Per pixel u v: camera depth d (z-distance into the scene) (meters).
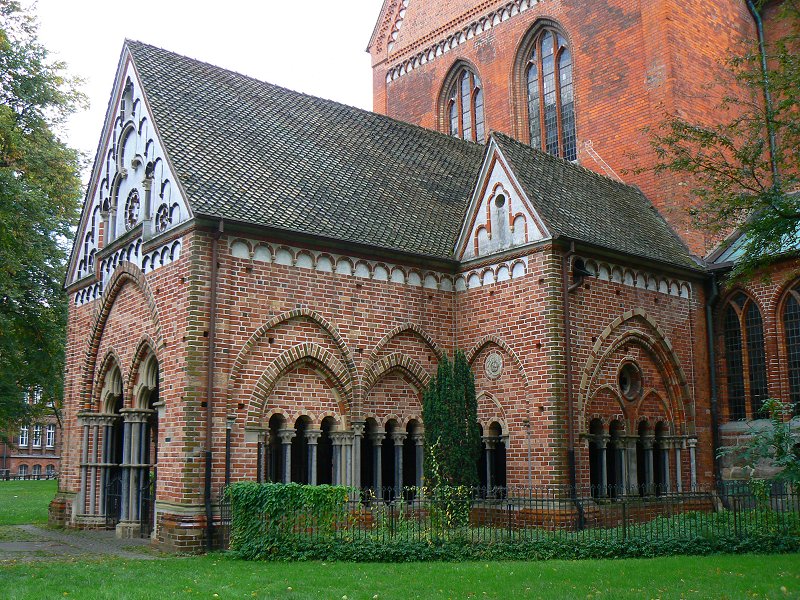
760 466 25.55
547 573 14.41
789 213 19.72
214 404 19.11
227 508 18.70
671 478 24.83
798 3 21.28
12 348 35.78
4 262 29.33
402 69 40.72
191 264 19.25
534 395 21.70
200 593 12.80
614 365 23.36
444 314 23.89
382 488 21.53
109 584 13.79
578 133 32.47
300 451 21.66
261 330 20.11
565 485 20.84
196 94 24.44
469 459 20.17
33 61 34.31
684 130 22.23
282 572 14.91
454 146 30.88
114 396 24.42
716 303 27.11
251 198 21.16
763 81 21.20
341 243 21.67
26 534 22.88
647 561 15.91
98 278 24.75
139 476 22.31
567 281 21.94
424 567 15.43
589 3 32.53
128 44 24.45
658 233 27.33
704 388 26.28
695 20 30.77
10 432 50.53
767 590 12.54
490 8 36.50
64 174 34.66
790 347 25.64
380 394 22.55
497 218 23.45
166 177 21.14
